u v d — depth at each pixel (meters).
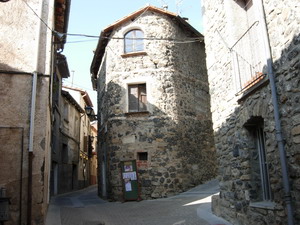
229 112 6.81
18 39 7.54
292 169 4.41
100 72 17.28
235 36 6.56
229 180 6.84
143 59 13.90
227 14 6.77
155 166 12.93
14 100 7.09
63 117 18.80
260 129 5.94
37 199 6.70
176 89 13.99
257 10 5.46
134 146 13.23
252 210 5.67
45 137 7.11
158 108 13.46
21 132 6.94
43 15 7.93
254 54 5.80
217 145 7.59
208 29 8.14
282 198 4.69
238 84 6.30
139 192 12.58
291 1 4.42
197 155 14.32
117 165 13.33
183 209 9.06
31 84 7.26
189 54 15.46
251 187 5.84
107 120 14.32
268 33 5.07
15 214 6.51
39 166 6.86
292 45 4.39
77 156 23.11
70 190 20.89
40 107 7.20
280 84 4.70
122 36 14.30
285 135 4.57
